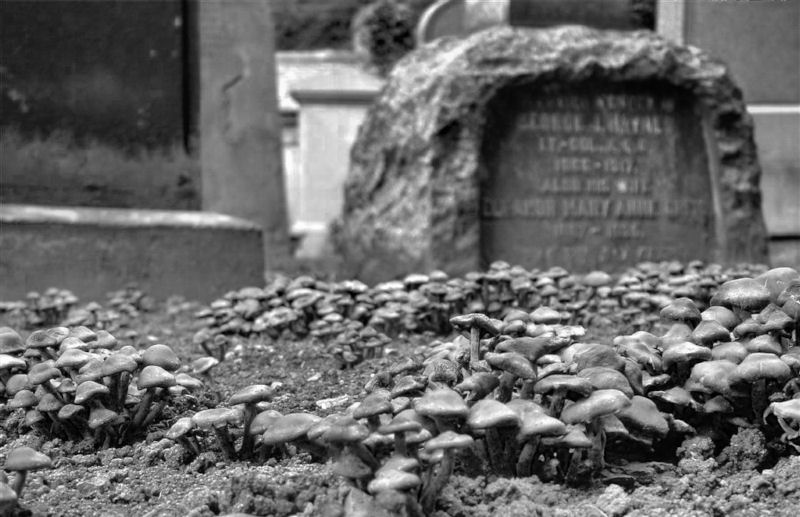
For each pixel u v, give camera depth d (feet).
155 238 38.32
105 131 39.09
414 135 36.42
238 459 14.30
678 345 14.32
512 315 17.20
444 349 16.24
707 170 38.11
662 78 36.94
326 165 73.31
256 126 52.75
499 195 36.04
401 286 26.66
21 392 15.85
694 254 37.78
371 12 105.60
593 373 12.94
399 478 10.64
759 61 46.11
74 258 36.73
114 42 39.34
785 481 12.90
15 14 37.42
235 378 21.11
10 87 37.27
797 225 47.80
